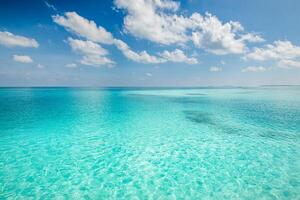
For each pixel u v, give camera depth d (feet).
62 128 34.35
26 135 29.78
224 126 35.70
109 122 39.60
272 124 36.94
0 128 34.12
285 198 13.79
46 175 17.25
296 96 116.88
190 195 14.37
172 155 21.86
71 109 58.08
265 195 14.16
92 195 14.39
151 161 20.34
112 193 14.66
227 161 20.04
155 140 27.45
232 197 14.03
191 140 27.32
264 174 17.20
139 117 45.42
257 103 75.10
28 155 21.79
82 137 28.91
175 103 76.02
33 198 13.93
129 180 16.53
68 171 18.06
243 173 17.44
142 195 14.40
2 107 61.52
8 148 23.98
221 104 72.02
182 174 17.48
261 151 22.66
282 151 22.56
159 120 41.78
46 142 26.45
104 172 17.93
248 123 38.06
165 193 14.67
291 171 17.67
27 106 64.64
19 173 17.58
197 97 112.47
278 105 67.51
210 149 23.61
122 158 21.09
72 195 14.37
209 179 16.56
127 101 85.66
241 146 24.50
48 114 48.67
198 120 41.63
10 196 14.12
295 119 41.78
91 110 56.34
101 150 23.50
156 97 112.88
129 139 27.99
